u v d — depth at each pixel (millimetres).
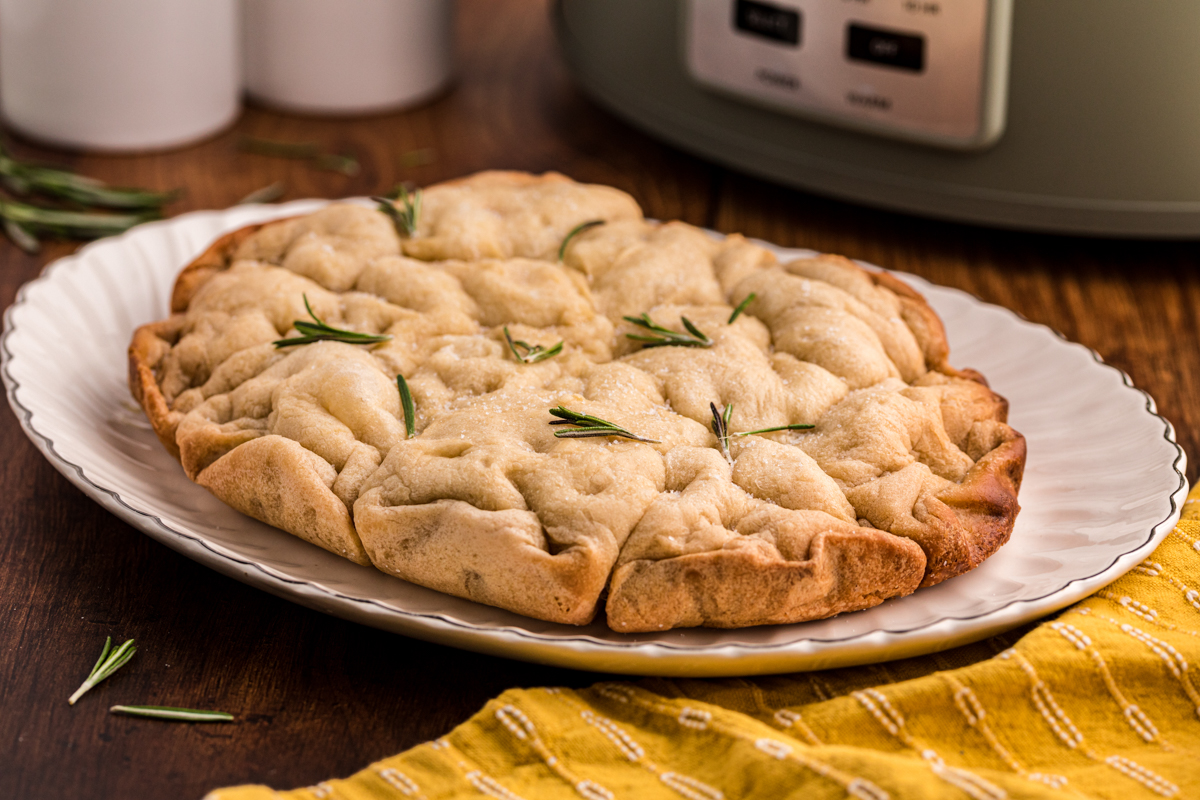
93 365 894
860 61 971
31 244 996
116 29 1052
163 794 761
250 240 901
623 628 786
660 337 847
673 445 810
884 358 852
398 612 774
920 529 798
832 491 801
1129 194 963
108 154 1081
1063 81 947
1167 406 920
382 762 755
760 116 1013
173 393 853
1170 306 982
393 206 903
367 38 1112
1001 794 741
